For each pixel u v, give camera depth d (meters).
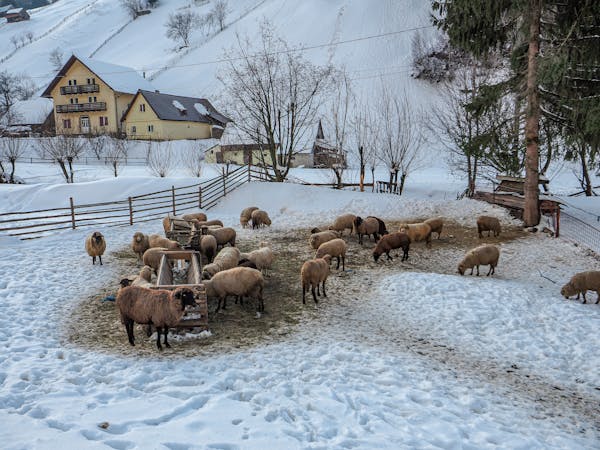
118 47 160.25
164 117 63.78
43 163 51.22
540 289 12.51
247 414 6.06
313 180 41.00
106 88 67.62
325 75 32.91
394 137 37.78
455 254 16.44
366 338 9.34
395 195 25.72
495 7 17.83
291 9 126.62
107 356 8.09
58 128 65.31
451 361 8.41
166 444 5.17
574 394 7.38
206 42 129.88
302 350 8.59
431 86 74.88
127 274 13.66
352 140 52.47
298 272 14.23
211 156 53.38
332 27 109.94
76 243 17.33
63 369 7.41
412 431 5.89
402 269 14.58
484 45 19.70
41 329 9.36
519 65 19.92
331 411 6.31
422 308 11.11
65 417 5.67
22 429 5.27
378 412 6.34
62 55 161.25
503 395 7.20
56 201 25.55
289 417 6.12
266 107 29.81
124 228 20.33
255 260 12.81
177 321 8.32
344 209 23.92
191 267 11.93
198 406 6.31
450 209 23.03
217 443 5.28
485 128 26.84
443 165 50.47
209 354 8.37
